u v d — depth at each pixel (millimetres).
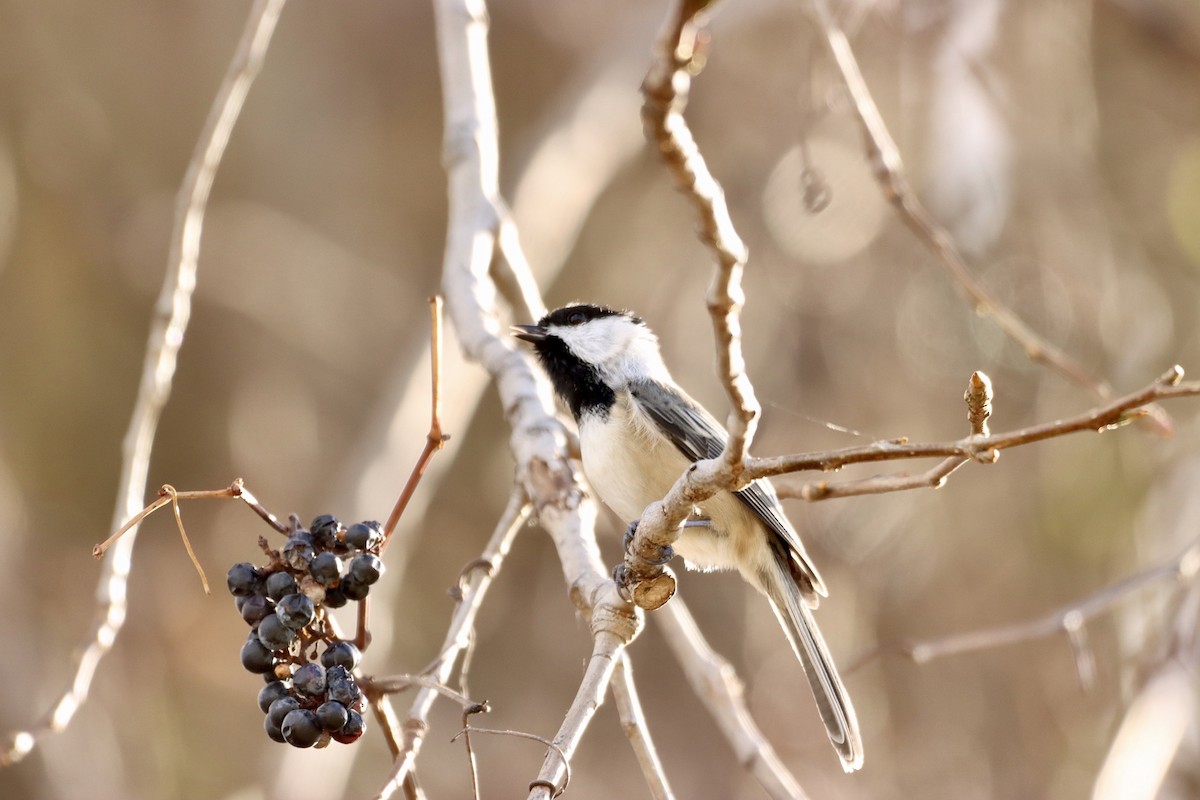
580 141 11930
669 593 4953
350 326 15203
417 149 16438
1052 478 11570
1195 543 7211
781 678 12602
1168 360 11453
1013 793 11359
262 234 14758
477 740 13273
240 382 15141
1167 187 12867
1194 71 12391
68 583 14062
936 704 11914
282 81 15969
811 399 12328
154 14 15711
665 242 14516
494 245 7660
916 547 12141
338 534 4172
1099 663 11164
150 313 15359
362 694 4258
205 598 13984
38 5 14906
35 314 14875
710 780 13258
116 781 11859
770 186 12555
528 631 14078
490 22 16062
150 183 15406
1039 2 11078
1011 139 10523
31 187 14836
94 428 15062
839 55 7266
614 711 13672
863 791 11734
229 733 13320
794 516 12109
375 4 16375
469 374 10094
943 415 11953
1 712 11680
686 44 2836
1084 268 11336
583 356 6906
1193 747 7965
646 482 6676
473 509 14797
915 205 7133
